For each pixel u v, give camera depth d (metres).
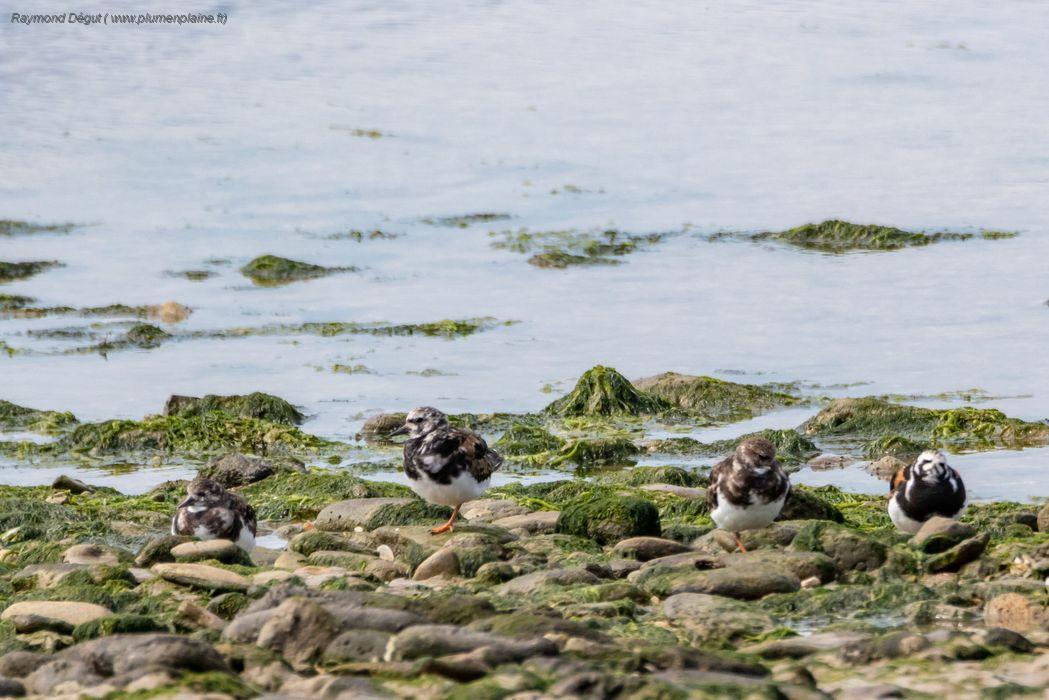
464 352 23.27
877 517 13.91
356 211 34.06
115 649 7.79
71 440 18.89
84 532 13.74
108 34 51.62
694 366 22.17
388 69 50.06
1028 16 55.91
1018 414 19.19
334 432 19.42
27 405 20.72
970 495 15.43
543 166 38.53
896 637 8.15
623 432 19.12
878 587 9.82
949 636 8.27
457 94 47.12
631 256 29.70
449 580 11.03
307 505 15.21
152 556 11.54
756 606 9.59
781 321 24.62
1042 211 32.66
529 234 31.55
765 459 11.48
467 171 38.06
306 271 28.72
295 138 42.00
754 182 36.34
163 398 21.08
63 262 29.66
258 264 28.88
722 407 20.08
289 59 50.91
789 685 7.28
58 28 51.50
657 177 37.09
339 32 54.03
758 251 29.91
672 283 27.50
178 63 49.84
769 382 21.19
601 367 20.44
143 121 43.62
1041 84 46.53
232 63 50.09
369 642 8.01
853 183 35.84
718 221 32.56
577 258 29.31
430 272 28.69
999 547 11.09
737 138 41.41
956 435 18.17
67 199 35.44
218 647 8.00
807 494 13.27
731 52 52.00
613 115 44.41
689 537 12.63
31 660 8.03
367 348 23.58
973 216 32.34
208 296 27.09
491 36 54.19
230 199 35.47
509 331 24.48
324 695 7.07
